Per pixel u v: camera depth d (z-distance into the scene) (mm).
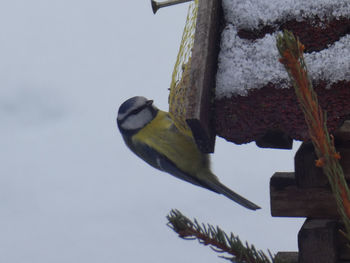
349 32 5543
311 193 6156
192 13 6836
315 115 3998
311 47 5574
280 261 5438
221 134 5859
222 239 5621
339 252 6078
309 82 3971
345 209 4031
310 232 5902
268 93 5660
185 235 5660
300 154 6109
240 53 5805
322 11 5562
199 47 5738
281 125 5648
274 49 5672
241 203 8008
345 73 5453
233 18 5883
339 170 4020
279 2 5707
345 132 6020
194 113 5574
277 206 6254
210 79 5781
